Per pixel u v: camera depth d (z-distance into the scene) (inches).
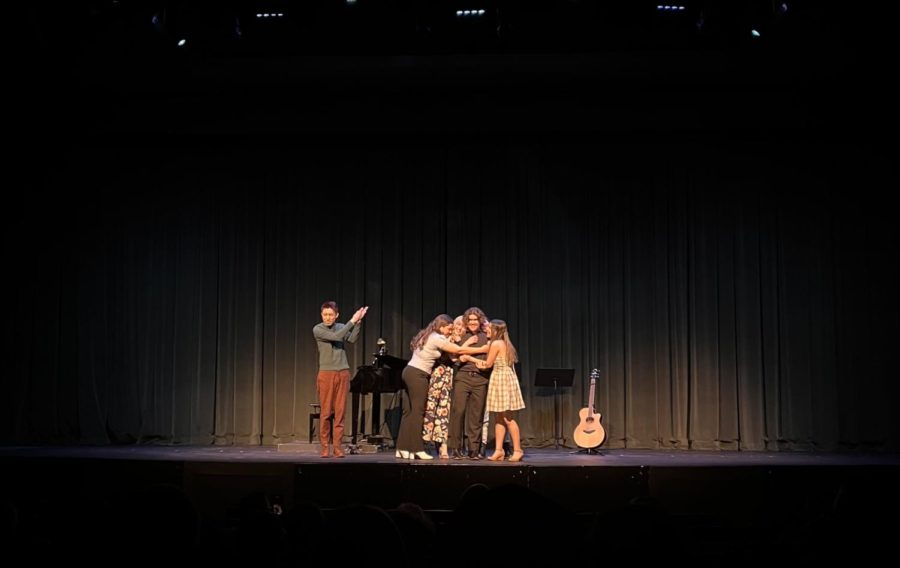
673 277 375.6
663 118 370.3
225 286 382.0
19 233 382.0
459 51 329.7
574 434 340.8
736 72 344.8
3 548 102.4
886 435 358.3
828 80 351.6
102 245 383.6
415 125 376.2
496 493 73.4
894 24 304.3
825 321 367.9
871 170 372.5
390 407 364.2
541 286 377.7
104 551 92.2
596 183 381.7
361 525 87.8
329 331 301.1
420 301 379.2
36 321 379.6
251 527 104.2
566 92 372.2
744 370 367.6
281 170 386.3
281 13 323.3
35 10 307.9
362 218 383.2
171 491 92.6
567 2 308.3
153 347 379.9
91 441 372.5
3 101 359.6
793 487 275.4
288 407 374.9
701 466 275.0
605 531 77.6
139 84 359.3
